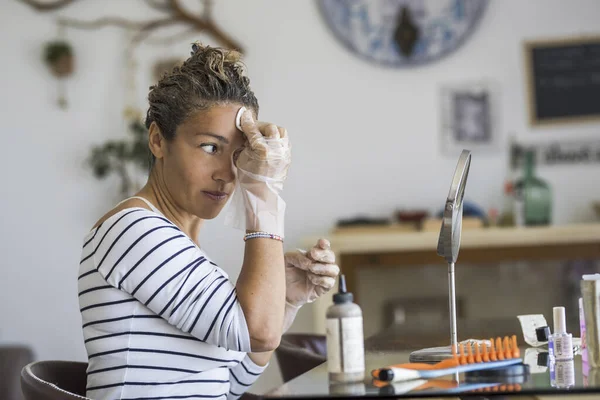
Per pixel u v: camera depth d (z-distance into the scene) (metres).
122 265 1.47
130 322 1.48
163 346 1.50
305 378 1.39
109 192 4.35
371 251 3.84
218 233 4.18
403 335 2.13
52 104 4.38
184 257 1.48
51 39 4.38
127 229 1.49
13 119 4.38
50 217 4.37
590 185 4.16
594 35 4.15
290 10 4.31
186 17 4.34
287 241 4.28
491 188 4.20
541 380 1.28
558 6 4.18
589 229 3.72
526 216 3.93
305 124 4.29
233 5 4.34
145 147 4.27
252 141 1.53
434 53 4.23
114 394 1.48
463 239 3.79
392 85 4.25
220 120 1.55
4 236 4.37
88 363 1.61
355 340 1.40
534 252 3.77
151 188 1.65
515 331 2.11
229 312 1.46
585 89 4.16
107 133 4.36
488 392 1.19
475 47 4.22
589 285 1.43
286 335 2.29
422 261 3.81
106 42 4.38
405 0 4.24
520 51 4.20
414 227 3.96
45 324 4.37
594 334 1.42
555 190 4.18
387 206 4.24
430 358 1.55
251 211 1.54
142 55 4.37
